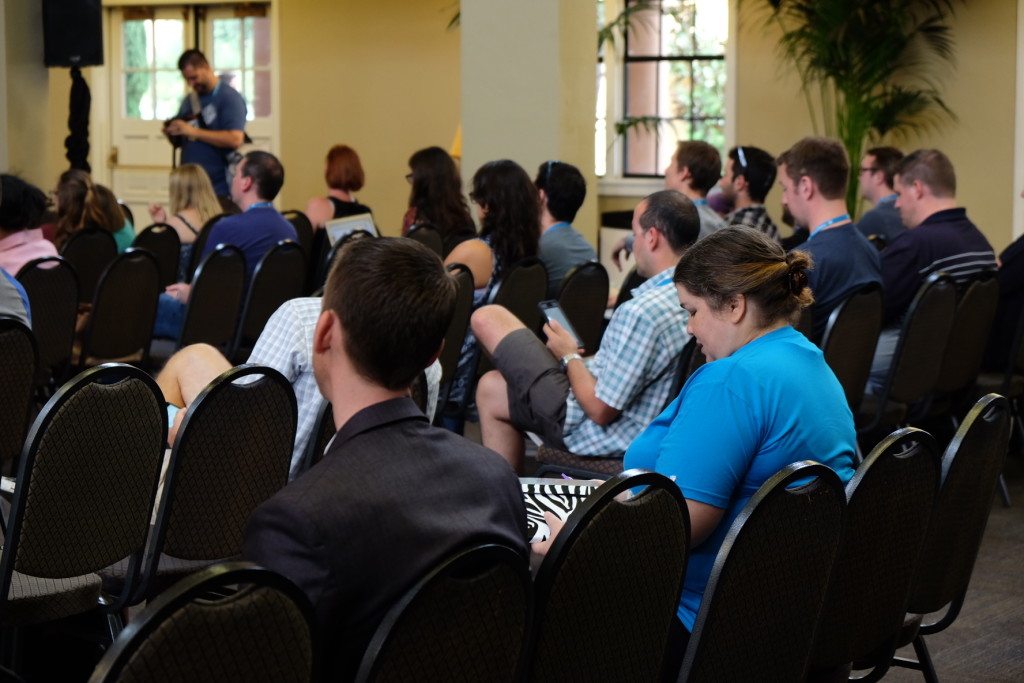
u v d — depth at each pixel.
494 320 3.85
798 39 8.84
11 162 8.37
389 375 1.68
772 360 2.30
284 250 5.50
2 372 2.94
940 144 9.07
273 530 1.54
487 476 1.70
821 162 4.50
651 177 10.31
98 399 2.32
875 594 2.27
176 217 6.86
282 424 2.63
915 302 4.30
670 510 1.87
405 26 11.23
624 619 1.84
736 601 1.91
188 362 3.39
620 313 3.45
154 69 11.78
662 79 10.20
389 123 11.37
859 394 4.32
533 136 6.88
